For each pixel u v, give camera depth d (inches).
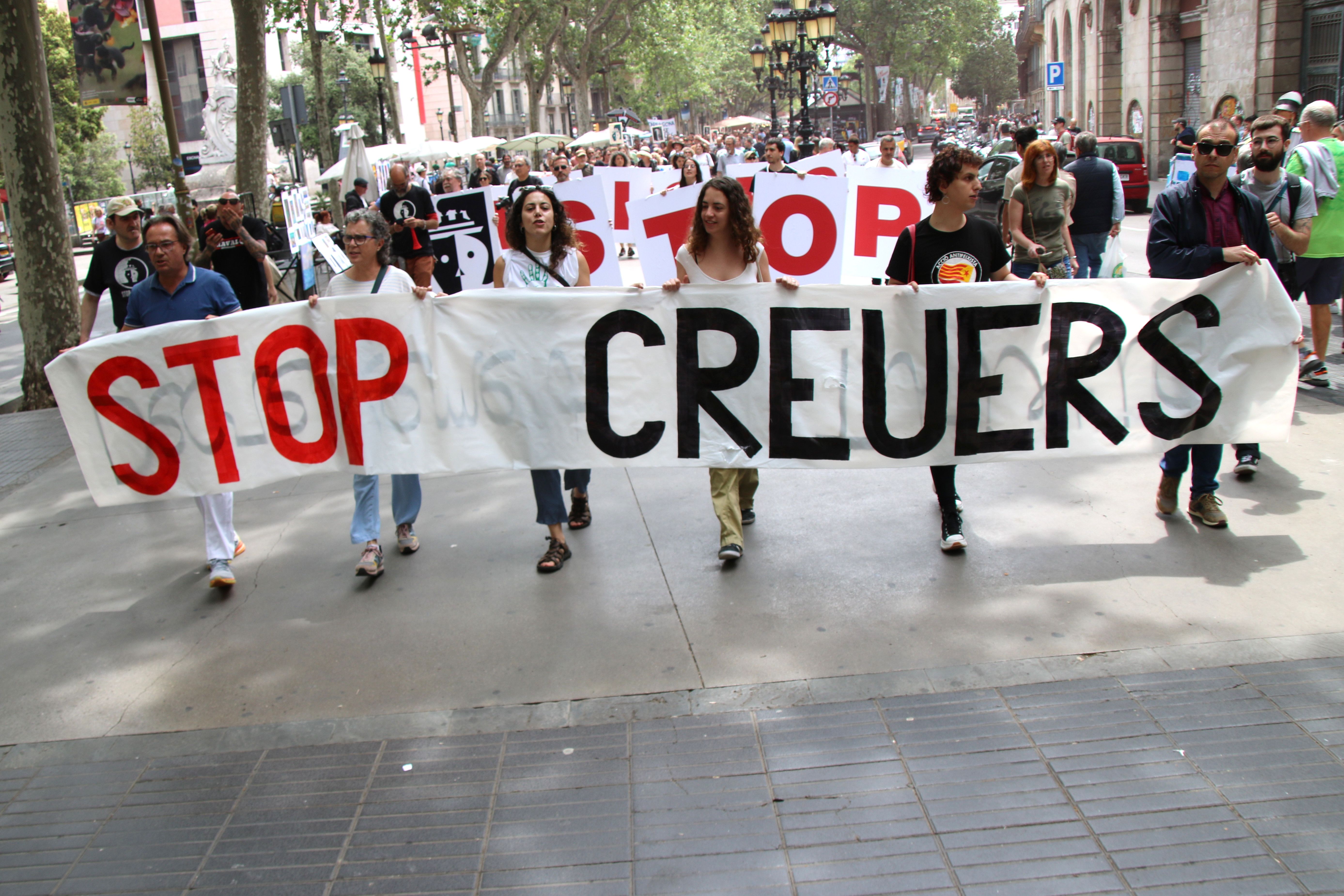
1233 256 179.8
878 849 110.1
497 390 186.4
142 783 131.6
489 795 123.7
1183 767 120.6
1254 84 935.7
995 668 144.3
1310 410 250.4
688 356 184.5
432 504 231.3
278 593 188.5
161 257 189.5
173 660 164.9
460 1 1275.8
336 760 133.3
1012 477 220.8
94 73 485.7
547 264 194.2
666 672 149.4
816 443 185.8
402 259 350.3
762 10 3026.6
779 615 164.9
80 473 281.3
